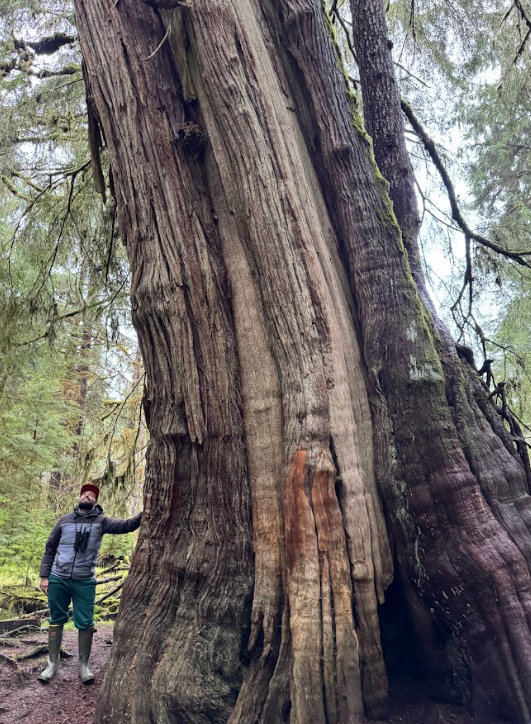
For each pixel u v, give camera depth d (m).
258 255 4.10
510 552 3.70
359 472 3.85
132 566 4.05
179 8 4.86
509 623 3.53
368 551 3.68
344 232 4.63
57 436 12.06
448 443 3.96
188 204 4.40
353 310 4.53
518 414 7.41
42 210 8.67
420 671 4.08
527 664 3.42
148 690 3.49
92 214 8.66
